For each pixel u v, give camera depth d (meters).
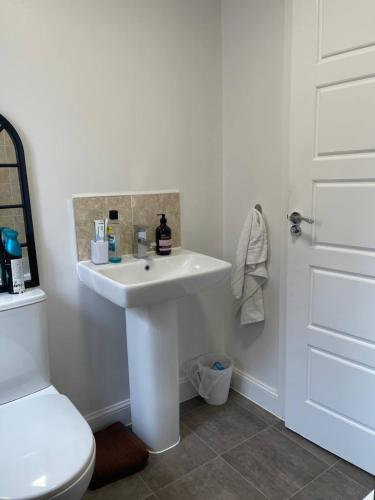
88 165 1.74
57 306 1.76
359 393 1.66
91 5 1.65
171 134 1.98
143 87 1.85
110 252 1.79
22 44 1.51
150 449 1.83
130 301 1.42
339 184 1.60
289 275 1.84
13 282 1.51
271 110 1.87
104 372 1.94
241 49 1.97
